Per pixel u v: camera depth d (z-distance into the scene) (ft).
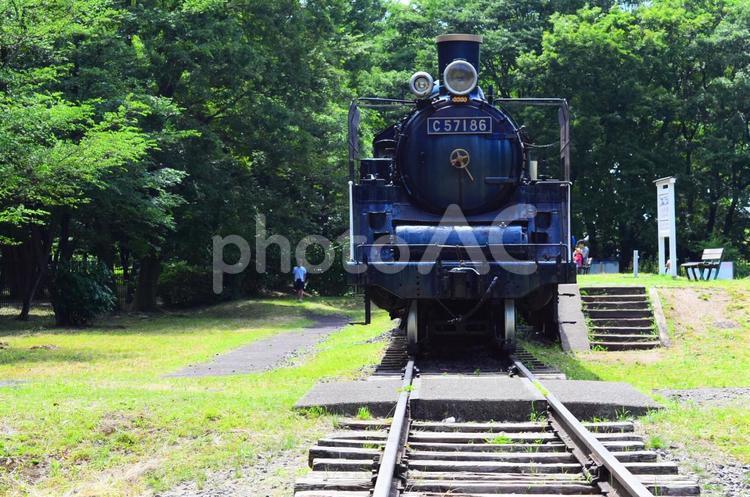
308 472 21.80
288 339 65.98
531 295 41.98
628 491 17.63
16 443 24.50
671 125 147.23
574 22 135.64
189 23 92.22
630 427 25.85
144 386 36.47
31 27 61.05
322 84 111.96
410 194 41.91
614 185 135.44
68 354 54.95
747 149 137.59
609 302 56.13
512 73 137.28
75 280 80.59
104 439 25.43
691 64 140.26
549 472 21.16
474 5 143.54
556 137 129.80
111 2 78.28
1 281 122.21
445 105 42.14
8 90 63.10
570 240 40.27
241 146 108.58
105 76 77.15
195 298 121.70
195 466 22.97
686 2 143.02
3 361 50.96
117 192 76.89
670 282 64.54
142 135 69.05
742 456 23.21
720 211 154.40
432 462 21.44
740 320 52.95
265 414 28.02
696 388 35.04
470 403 27.50
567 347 49.24
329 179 115.03
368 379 34.83
